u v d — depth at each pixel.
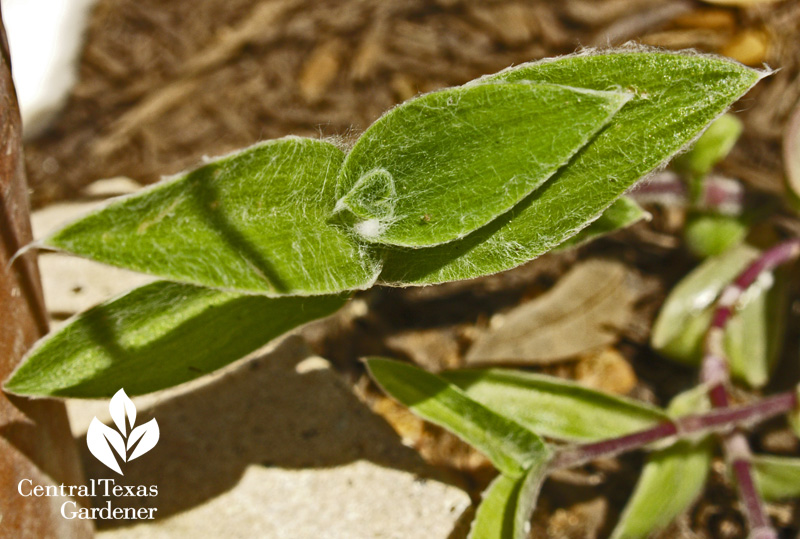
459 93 0.26
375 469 0.33
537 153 0.26
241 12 0.51
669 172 0.36
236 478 0.33
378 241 0.27
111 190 0.43
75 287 0.36
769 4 0.45
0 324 0.28
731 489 0.35
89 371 0.28
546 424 0.32
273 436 0.33
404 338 0.39
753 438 0.36
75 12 0.50
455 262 0.27
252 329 0.28
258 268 0.26
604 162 0.26
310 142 0.26
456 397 0.30
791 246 0.35
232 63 0.50
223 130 0.48
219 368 0.29
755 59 0.45
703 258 0.38
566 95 0.26
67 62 0.50
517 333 0.37
